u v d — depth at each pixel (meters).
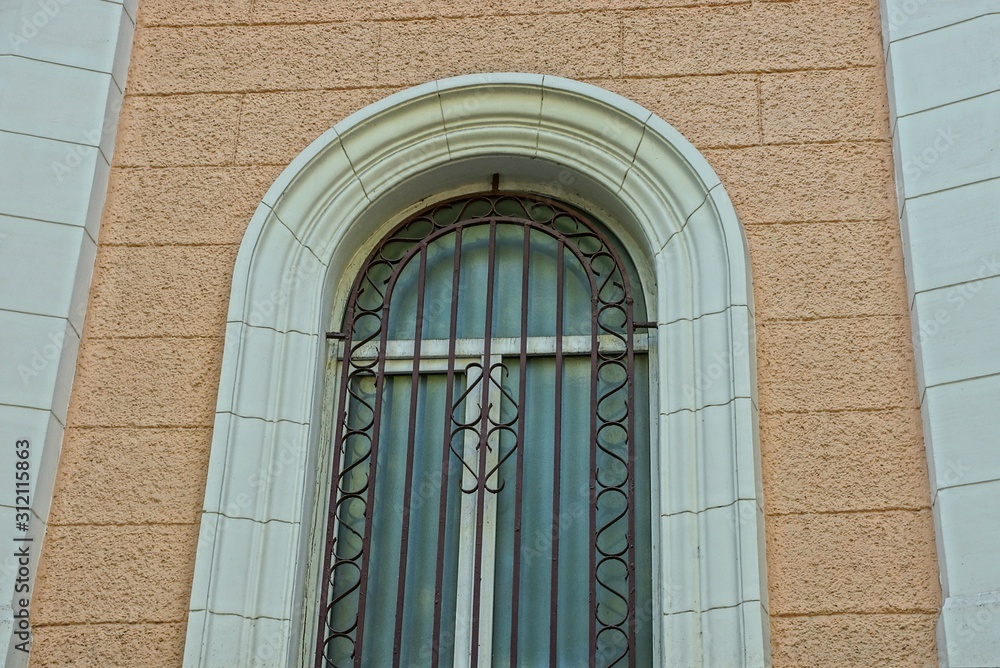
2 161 5.71
